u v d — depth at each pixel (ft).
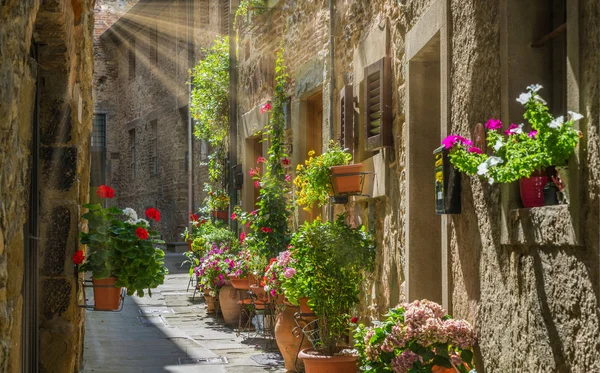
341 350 20.89
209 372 22.99
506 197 12.08
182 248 64.59
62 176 17.63
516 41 12.21
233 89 42.78
